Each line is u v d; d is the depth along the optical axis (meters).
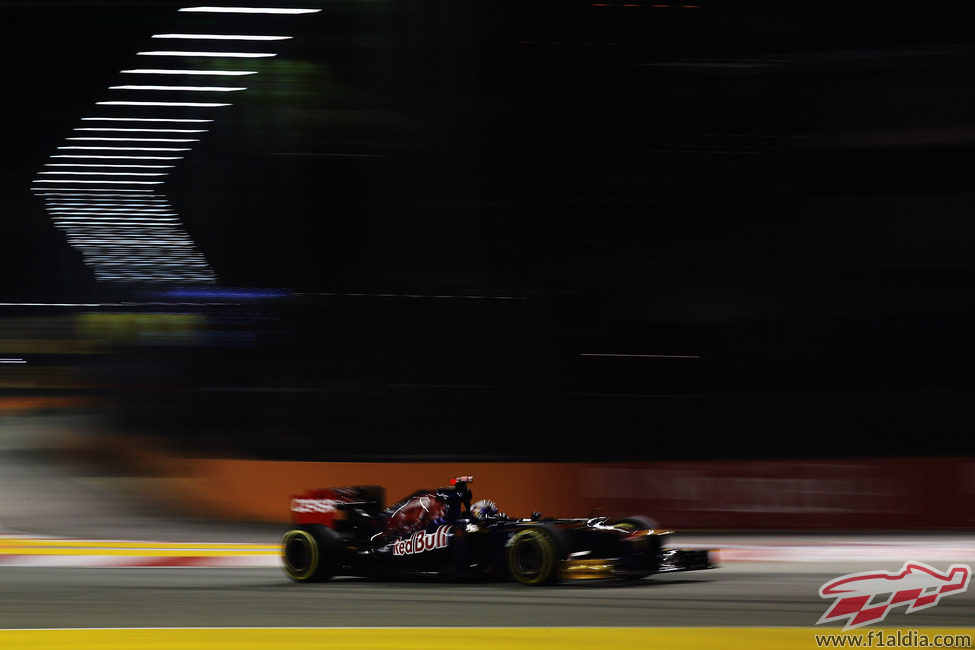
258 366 31.72
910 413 19.67
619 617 7.84
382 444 21.72
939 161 29.44
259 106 34.59
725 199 31.45
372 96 31.89
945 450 18.94
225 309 37.00
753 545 13.48
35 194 55.84
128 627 7.82
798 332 28.14
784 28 30.94
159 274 56.03
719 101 31.69
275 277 37.53
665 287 29.97
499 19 31.38
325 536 10.57
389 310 31.73
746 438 19.98
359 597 9.30
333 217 34.78
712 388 27.03
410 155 32.38
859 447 19.23
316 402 24.58
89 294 59.38
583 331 29.67
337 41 31.67
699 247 30.94
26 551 13.94
